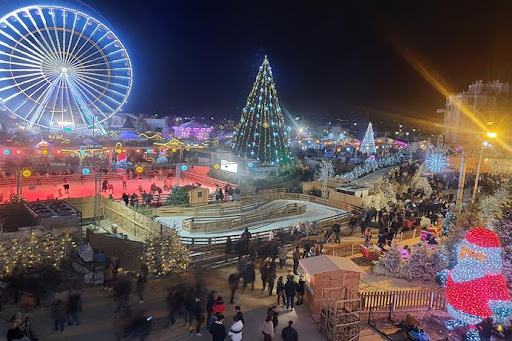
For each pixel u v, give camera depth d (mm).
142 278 14781
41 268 15773
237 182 40312
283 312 14523
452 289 13406
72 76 40219
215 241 21672
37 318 13000
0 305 13039
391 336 13211
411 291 15172
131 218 23797
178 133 95500
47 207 21359
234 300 15242
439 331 13859
